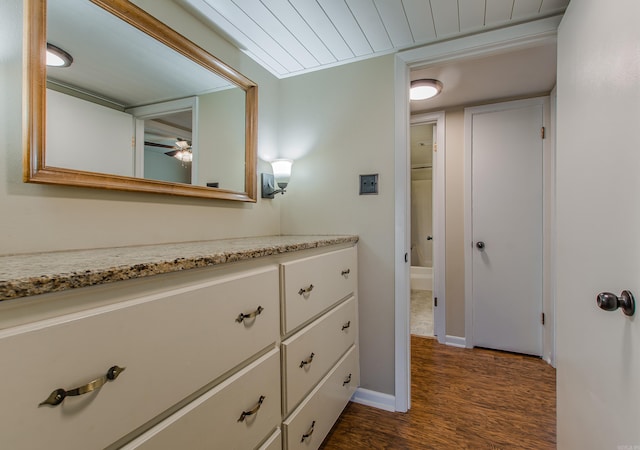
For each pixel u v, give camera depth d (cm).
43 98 83
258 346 93
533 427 154
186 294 70
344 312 155
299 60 175
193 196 131
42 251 84
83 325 51
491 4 130
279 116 196
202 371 74
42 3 83
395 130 167
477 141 253
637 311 72
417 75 203
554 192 222
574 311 111
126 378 57
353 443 143
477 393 186
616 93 82
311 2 128
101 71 98
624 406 78
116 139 103
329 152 183
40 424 45
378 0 127
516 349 244
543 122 233
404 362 167
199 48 132
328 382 137
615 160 83
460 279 262
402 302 167
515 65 190
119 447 57
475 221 255
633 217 74
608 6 86
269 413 98
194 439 71
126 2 103
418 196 561
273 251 100
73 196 91
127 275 57
